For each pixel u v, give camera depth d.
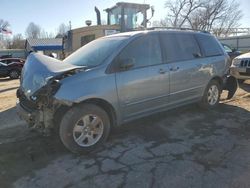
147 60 4.85
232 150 4.16
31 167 3.86
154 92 4.90
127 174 3.58
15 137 4.98
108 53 4.52
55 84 3.93
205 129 5.05
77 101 3.96
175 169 3.65
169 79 5.11
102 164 3.87
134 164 3.83
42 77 4.10
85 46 5.41
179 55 5.40
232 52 14.20
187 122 5.45
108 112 4.47
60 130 4.04
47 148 4.44
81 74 4.10
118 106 4.45
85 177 3.55
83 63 4.61
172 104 5.31
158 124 5.38
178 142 4.52
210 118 5.65
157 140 4.63
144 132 5.00
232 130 4.96
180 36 5.54
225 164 3.74
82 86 4.03
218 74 6.18
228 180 3.36
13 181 3.52
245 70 8.84
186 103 5.63
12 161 4.05
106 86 4.25
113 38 5.03
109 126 4.44
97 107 4.22
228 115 5.82
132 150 4.27
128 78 4.51
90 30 13.00
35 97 4.06
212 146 4.32
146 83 4.75
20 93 4.59
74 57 5.05
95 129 4.27
